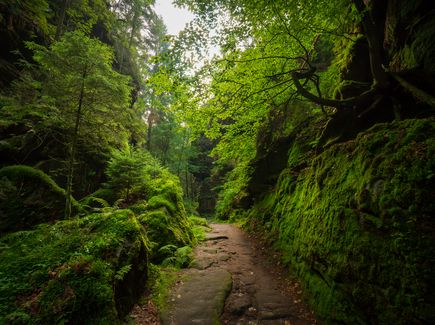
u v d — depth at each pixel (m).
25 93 9.74
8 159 9.08
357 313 3.76
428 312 2.64
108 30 23.98
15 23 12.53
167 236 8.06
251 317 4.70
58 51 7.30
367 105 6.63
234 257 8.17
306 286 5.41
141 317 4.48
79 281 3.87
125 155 10.60
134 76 27.47
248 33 6.67
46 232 5.59
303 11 5.92
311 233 5.78
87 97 8.02
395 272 3.17
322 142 7.67
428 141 3.35
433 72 4.39
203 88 7.69
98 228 5.53
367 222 3.93
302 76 7.12
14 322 3.13
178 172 29.53
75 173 10.62
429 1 4.68
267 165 13.59
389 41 6.00
